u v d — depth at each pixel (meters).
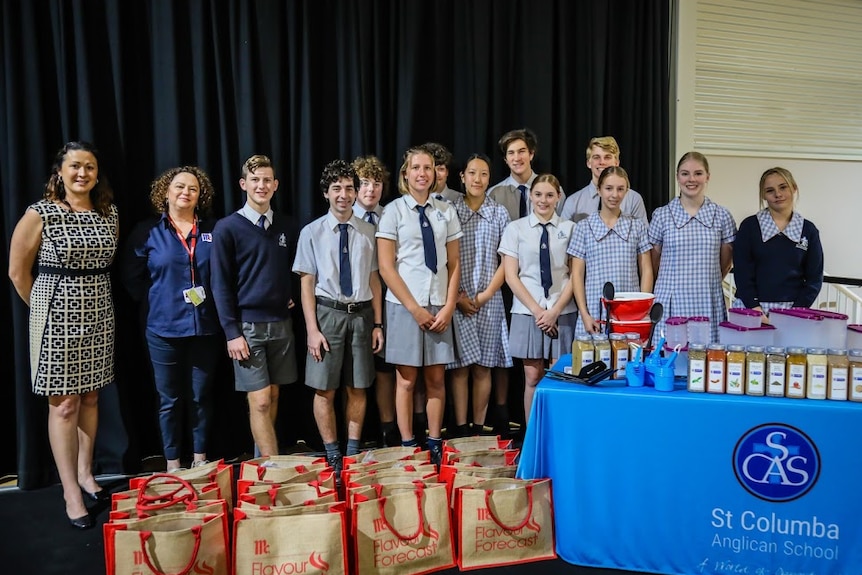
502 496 2.06
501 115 3.45
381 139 3.31
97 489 2.72
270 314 2.83
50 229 2.41
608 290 2.23
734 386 1.92
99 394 2.96
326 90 3.25
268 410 2.85
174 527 1.91
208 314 2.83
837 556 1.83
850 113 4.59
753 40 4.26
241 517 1.91
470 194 3.16
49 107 2.88
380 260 2.86
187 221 2.84
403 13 3.26
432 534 2.05
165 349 2.79
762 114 4.38
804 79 4.44
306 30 3.13
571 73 3.58
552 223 3.07
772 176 2.84
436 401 2.99
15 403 2.93
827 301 4.75
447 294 2.94
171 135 2.99
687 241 2.88
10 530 2.45
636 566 2.01
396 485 2.09
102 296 2.56
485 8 3.37
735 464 1.89
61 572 2.14
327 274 2.86
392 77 3.30
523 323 3.09
